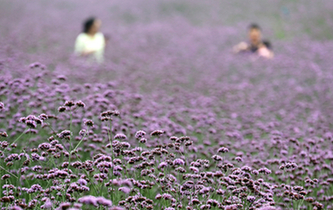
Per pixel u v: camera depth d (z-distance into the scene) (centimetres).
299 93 1470
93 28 1711
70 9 4216
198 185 455
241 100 1316
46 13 3803
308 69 1842
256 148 749
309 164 614
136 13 4044
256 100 1355
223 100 1330
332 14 3462
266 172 503
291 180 580
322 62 2028
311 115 1126
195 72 1800
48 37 2445
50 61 1538
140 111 901
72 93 878
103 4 4578
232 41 2784
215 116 1041
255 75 1762
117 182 372
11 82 718
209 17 3828
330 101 1351
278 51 2331
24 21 3112
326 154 732
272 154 714
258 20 3528
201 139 805
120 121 770
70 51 2017
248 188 459
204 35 2988
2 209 375
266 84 1616
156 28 3303
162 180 460
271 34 2977
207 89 1473
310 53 2236
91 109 767
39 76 812
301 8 3769
